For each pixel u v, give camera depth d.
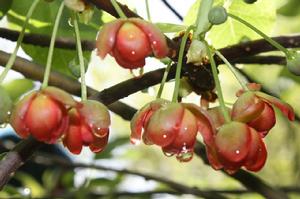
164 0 0.53
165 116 0.35
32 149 0.38
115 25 0.35
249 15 0.52
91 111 0.35
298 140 0.96
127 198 0.68
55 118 0.34
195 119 0.35
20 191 0.66
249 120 0.36
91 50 0.50
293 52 0.40
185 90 0.41
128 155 0.84
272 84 0.75
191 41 0.39
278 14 0.67
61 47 0.49
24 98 0.34
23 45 0.53
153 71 0.41
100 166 0.67
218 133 0.35
